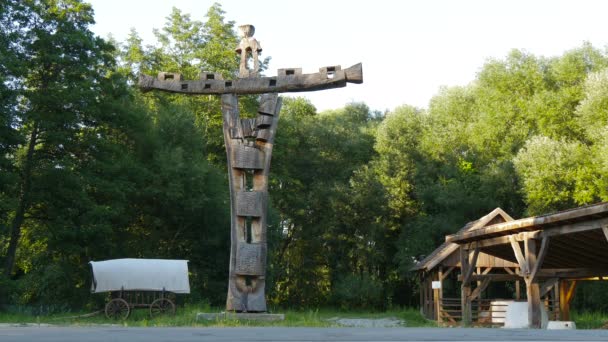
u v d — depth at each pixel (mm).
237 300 15648
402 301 45469
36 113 27250
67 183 27500
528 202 35094
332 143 46031
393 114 45281
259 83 16219
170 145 33938
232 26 41781
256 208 15906
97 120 29266
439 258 29047
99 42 29344
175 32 41156
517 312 22781
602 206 15109
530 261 18547
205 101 40625
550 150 34406
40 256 30531
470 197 39688
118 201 29672
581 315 32688
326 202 44062
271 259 38094
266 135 16094
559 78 39250
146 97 38594
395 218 43906
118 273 22422
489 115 40656
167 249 35156
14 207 24609
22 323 17703
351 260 44438
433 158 43125
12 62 24922
